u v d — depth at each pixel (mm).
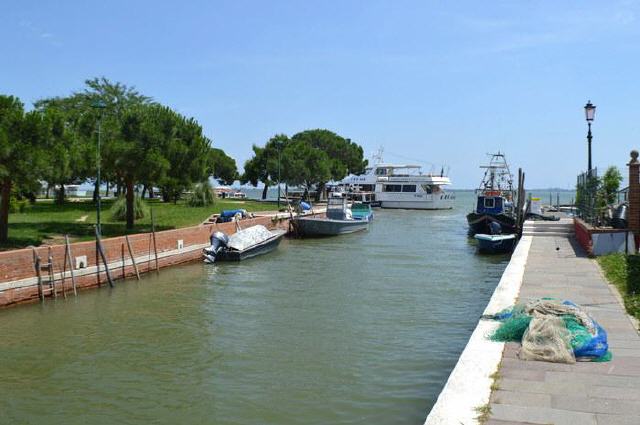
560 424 5996
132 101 55156
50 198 65062
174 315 16422
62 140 23156
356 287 20828
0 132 20047
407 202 82250
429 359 12117
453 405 6508
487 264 27203
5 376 11359
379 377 11055
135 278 22906
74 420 9320
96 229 21000
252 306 17578
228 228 32125
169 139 29875
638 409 6359
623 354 8344
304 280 22484
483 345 8805
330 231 41594
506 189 50969
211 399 10102
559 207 56812
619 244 18812
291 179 68000
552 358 7977
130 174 30031
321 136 89312
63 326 15211
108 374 11453
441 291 19938
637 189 18391
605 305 11555
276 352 12750
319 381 10875
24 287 17672
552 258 18797
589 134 24453
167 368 11758
